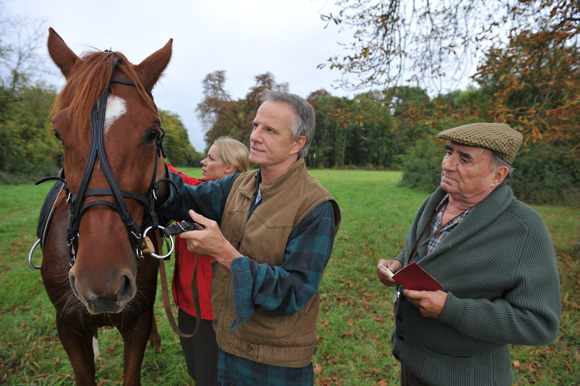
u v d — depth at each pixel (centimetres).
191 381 253
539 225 122
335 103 3225
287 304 119
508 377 136
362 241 648
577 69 307
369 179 2455
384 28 373
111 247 112
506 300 123
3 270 469
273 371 129
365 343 308
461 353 132
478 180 128
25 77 1692
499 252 123
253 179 147
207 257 176
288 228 126
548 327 117
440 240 142
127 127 121
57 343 292
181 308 194
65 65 141
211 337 177
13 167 1838
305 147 137
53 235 175
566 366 268
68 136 119
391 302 389
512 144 123
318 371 270
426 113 364
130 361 182
